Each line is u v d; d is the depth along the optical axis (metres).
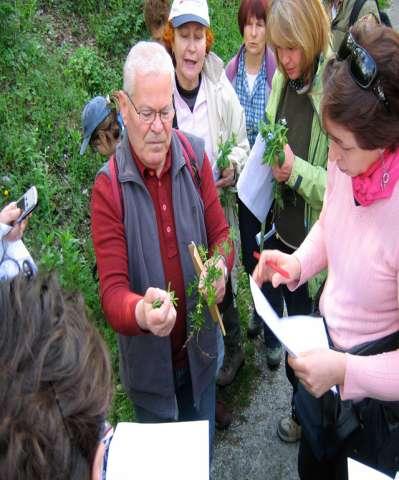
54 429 0.65
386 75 1.21
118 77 5.29
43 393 0.67
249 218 2.97
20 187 3.94
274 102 2.57
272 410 3.12
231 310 3.01
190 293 1.96
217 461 2.86
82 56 5.13
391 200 1.37
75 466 0.68
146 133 1.76
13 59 4.70
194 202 1.98
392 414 1.59
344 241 1.55
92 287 3.37
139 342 2.00
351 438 1.71
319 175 2.39
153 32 3.54
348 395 1.50
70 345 0.70
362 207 1.46
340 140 1.35
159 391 2.10
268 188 2.62
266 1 3.28
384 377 1.46
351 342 1.63
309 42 2.25
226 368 3.15
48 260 3.28
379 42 1.25
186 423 1.25
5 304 0.71
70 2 5.70
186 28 2.72
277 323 1.60
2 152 4.14
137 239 1.89
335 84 1.29
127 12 5.80
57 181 4.23
